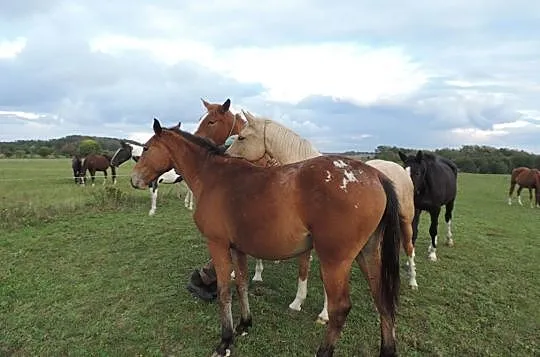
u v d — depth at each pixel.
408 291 5.61
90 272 6.21
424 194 6.75
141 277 5.97
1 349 4.14
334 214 3.22
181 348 4.07
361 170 3.40
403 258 7.24
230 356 3.91
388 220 3.43
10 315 4.80
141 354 3.97
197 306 4.94
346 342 4.17
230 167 3.89
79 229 8.95
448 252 7.79
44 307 5.00
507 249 8.27
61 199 12.36
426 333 4.43
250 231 3.54
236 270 4.20
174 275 6.04
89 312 4.86
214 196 3.81
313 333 4.31
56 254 7.13
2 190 15.26
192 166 4.12
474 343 4.24
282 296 5.25
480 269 6.74
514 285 6.02
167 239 8.14
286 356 3.90
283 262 6.64
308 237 3.41
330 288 3.36
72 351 4.04
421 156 6.70
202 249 7.44
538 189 16.62
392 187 3.48
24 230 8.77
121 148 15.30
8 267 6.43
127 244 7.78
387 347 3.55
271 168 3.66
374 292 3.68
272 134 4.78
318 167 3.37
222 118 5.86
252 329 4.36
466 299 5.39
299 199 3.33
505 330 4.56
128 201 12.53
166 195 14.20
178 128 4.42
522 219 13.03
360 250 3.45
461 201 17.53
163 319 4.63
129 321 4.60
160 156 4.35
